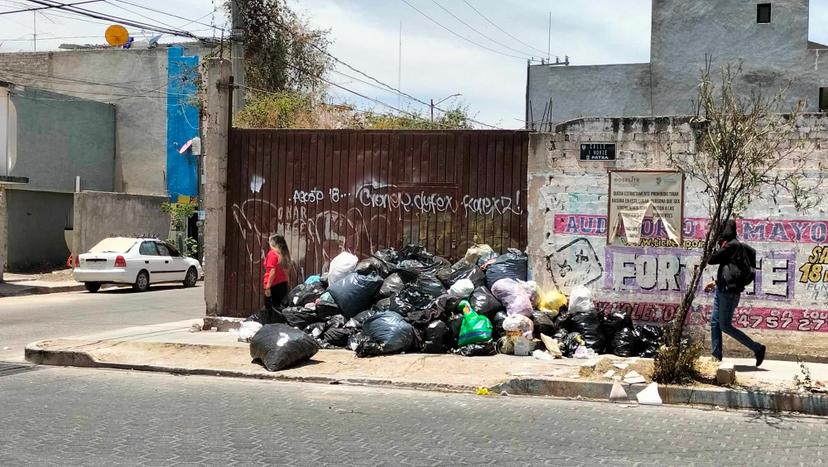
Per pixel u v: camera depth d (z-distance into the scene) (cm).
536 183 1086
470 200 1154
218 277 1248
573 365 939
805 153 977
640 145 1045
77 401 798
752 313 1005
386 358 987
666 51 2541
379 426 704
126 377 944
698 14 2497
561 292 1076
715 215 838
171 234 3081
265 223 1240
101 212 2744
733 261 907
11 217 2686
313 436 664
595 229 1063
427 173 1173
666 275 1037
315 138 1220
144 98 3272
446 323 1033
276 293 1149
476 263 1116
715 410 798
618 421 739
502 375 898
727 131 821
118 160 3297
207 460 587
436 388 879
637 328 1021
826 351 977
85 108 3134
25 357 1059
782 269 992
